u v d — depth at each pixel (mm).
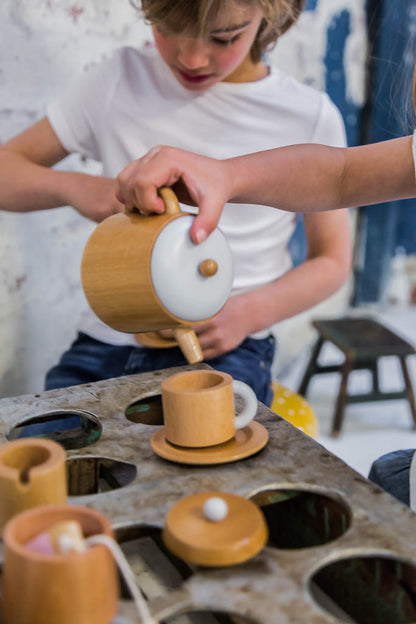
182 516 550
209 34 941
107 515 574
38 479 539
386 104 2855
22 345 1468
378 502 582
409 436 2104
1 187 1207
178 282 696
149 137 1251
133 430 728
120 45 1564
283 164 812
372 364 2148
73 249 1564
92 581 444
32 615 447
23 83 1357
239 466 648
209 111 1233
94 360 1223
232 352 1189
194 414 657
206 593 487
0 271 1377
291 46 2230
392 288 3371
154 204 701
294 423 1404
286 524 657
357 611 584
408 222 3281
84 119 1277
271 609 469
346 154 845
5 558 458
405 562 518
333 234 1328
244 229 1247
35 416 755
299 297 1230
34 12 1335
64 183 1149
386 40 2785
